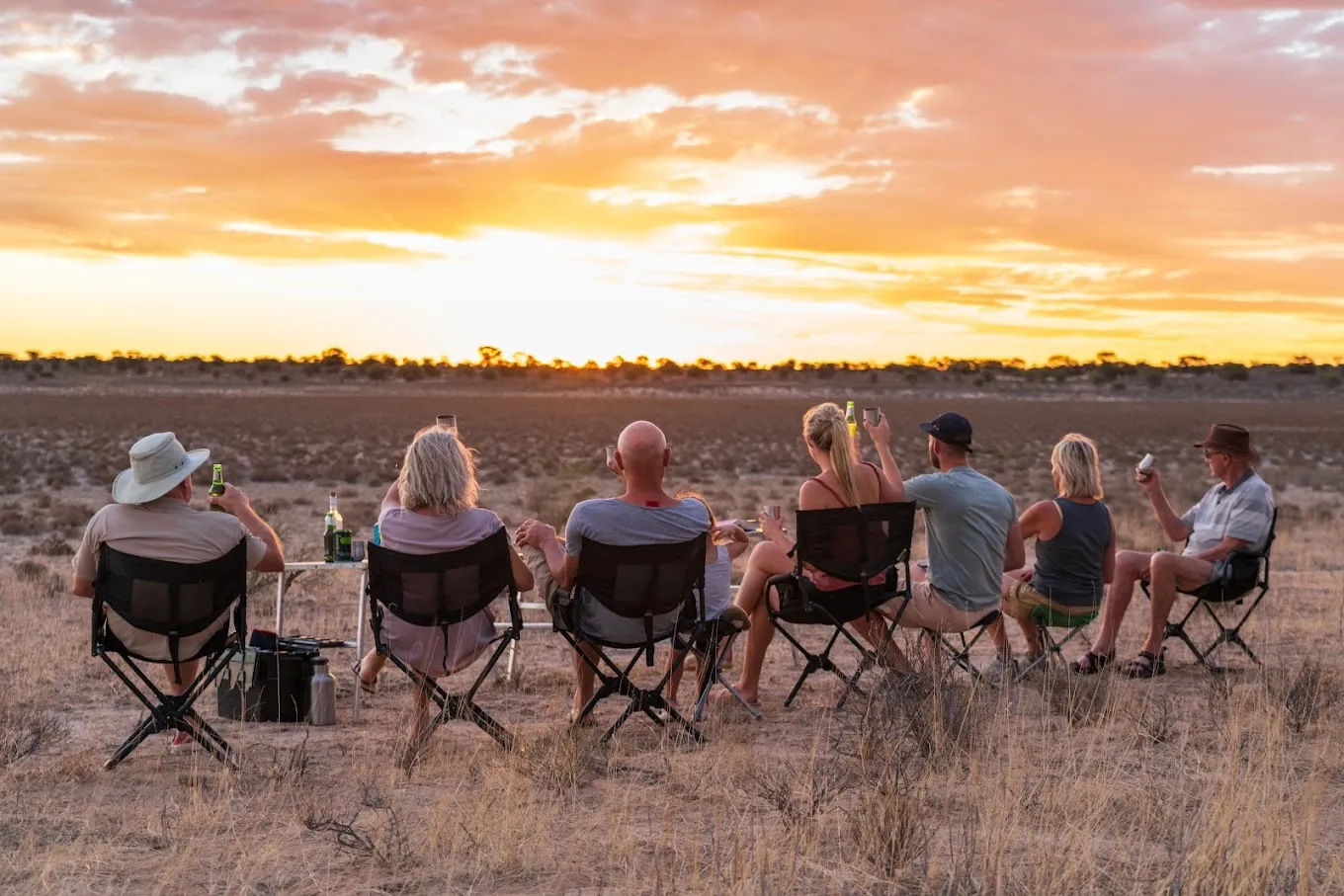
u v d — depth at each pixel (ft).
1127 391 456.45
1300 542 52.80
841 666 25.81
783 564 20.86
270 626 31.35
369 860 13.48
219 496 18.40
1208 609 24.09
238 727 20.42
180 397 344.08
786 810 14.42
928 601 21.04
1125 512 72.64
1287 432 232.94
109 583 16.98
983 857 12.89
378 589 17.74
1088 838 13.32
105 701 22.49
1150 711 19.17
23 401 277.85
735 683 23.58
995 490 21.20
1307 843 12.27
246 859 13.32
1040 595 22.75
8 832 14.39
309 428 192.44
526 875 13.08
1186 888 11.99
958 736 17.06
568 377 485.97
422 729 18.24
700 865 13.15
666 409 318.04
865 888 12.48
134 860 13.41
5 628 29.78
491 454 138.72
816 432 20.61
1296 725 18.51
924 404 386.73
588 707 18.70
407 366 501.97
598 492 90.43
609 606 18.40
